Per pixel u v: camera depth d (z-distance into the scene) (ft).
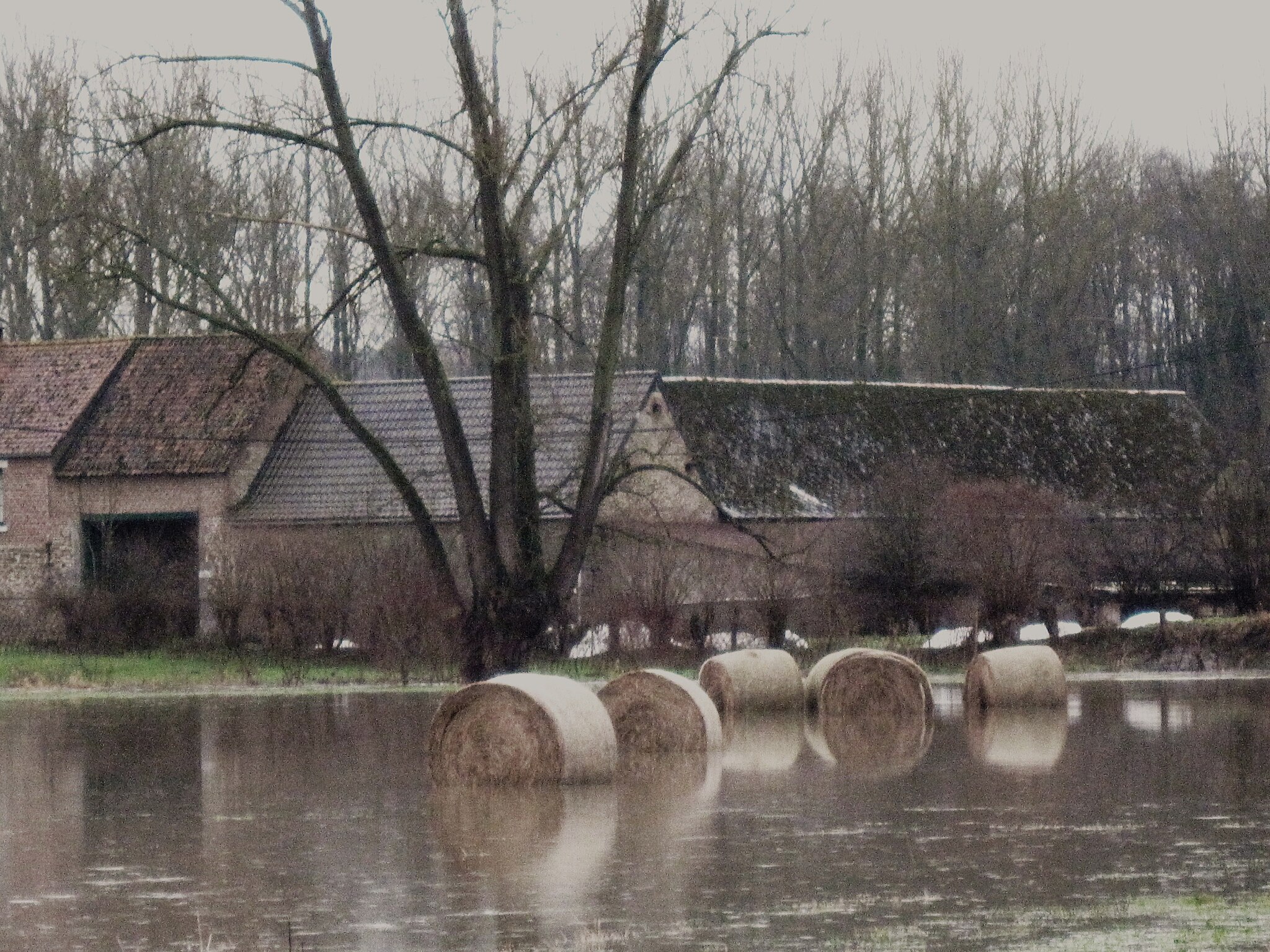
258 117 369.50
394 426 586.86
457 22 375.25
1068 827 191.83
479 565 395.75
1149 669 469.16
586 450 411.34
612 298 395.55
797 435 621.31
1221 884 158.81
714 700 349.20
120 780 247.91
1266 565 513.04
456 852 181.37
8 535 574.15
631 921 146.51
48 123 495.82
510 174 387.75
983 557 492.95
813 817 202.28
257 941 141.59
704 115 391.65
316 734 312.29
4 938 143.64
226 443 567.18
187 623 519.19
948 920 144.77
